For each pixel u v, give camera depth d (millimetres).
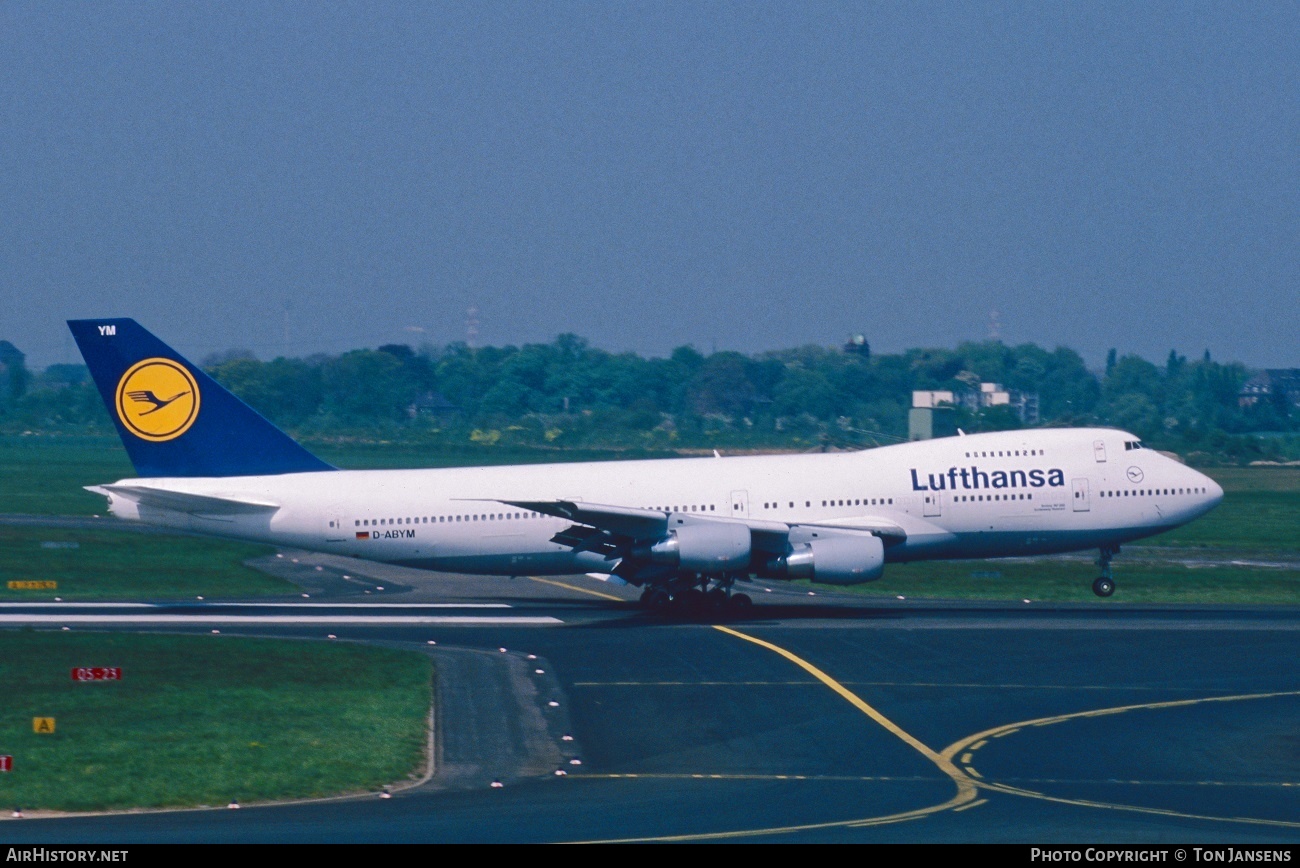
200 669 158500
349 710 136875
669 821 96188
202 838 91125
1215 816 98875
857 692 149625
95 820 97438
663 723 133875
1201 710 140875
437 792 107062
